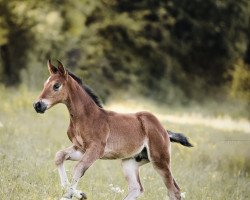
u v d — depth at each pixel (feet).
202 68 280.51
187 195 76.64
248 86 244.22
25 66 210.18
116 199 68.39
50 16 218.59
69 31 229.04
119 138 65.46
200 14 281.54
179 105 256.93
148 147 67.51
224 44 282.97
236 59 283.79
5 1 201.77
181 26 279.90
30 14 210.79
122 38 260.83
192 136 128.77
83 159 62.85
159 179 83.20
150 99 251.19
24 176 69.36
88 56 239.09
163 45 272.72
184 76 274.36
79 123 64.08
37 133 105.50
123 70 257.75
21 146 88.79
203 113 223.51
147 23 268.62
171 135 70.23
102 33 255.29
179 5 277.85
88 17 252.21
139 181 68.08
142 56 265.54
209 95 272.92
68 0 229.66
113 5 261.03
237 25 285.64
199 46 281.13
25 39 213.66
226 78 278.05
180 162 100.68
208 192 79.61
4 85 188.55
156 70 267.59
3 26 202.08
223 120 200.03
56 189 65.36
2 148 85.40
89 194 66.95
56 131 111.55
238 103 240.32
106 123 65.05
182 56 278.05
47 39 219.00
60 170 64.18
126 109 215.72
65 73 63.72
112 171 86.79
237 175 97.30
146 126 67.56
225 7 282.97
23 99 144.97
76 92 64.28
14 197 60.49
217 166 103.81
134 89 250.78
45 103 62.85
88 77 236.22
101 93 233.76
